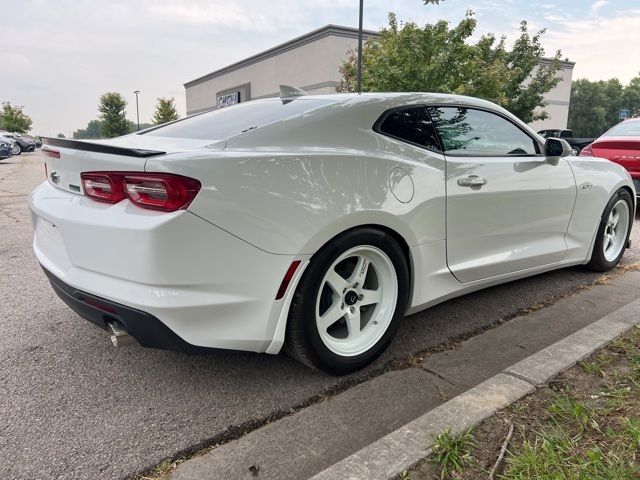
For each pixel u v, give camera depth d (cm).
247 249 207
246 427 215
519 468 172
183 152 204
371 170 242
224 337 212
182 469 188
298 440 205
